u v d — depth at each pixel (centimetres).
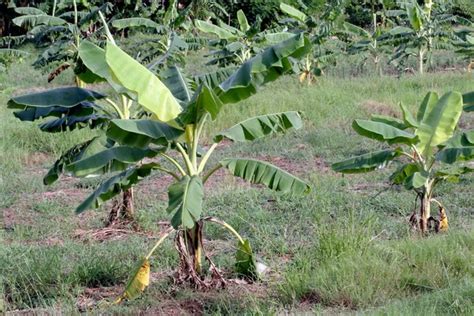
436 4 2564
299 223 942
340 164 864
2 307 697
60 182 1237
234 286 741
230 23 3228
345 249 769
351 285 689
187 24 2392
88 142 809
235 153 1386
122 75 659
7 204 1087
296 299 699
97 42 1720
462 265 745
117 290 750
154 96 671
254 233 899
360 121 830
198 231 737
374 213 946
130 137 660
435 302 643
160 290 733
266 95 1833
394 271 720
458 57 2512
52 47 1712
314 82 2109
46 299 722
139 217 967
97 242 912
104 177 1230
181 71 794
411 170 879
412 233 878
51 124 837
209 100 655
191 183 668
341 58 2642
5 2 3180
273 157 1363
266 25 3262
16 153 1400
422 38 2247
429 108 874
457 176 870
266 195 1080
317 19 2456
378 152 866
